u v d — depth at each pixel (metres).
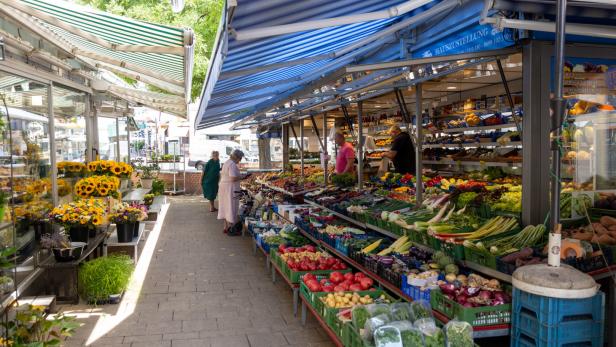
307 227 7.69
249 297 6.41
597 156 4.14
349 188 9.02
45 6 4.45
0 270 4.73
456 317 3.53
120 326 5.33
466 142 8.54
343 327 3.92
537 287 3.04
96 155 10.83
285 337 5.04
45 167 7.21
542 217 4.01
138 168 16.28
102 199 7.55
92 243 6.75
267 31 2.69
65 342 4.87
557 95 3.03
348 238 6.21
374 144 11.16
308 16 3.15
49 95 7.43
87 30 5.00
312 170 13.34
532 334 3.17
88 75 9.74
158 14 16.27
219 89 5.23
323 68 5.71
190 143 29.38
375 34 4.38
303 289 5.32
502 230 4.19
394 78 5.64
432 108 9.35
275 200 11.30
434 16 4.68
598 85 4.12
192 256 8.91
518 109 7.21
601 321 3.10
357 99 8.14
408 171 8.67
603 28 3.44
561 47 2.98
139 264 8.27
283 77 6.13
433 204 5.47
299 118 12.98
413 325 3.50
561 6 2.95
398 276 4.47
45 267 5.92
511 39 3.85
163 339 4.98
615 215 4.15
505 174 7.17
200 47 17.41
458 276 4.15
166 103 13.65
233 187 10.97
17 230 5.87
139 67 7.40
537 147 3.93
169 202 17.84
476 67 5.43
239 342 4.91
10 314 4.30
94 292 5.96
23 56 6.55
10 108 5.93
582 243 3.65
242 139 34.47
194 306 6.04
